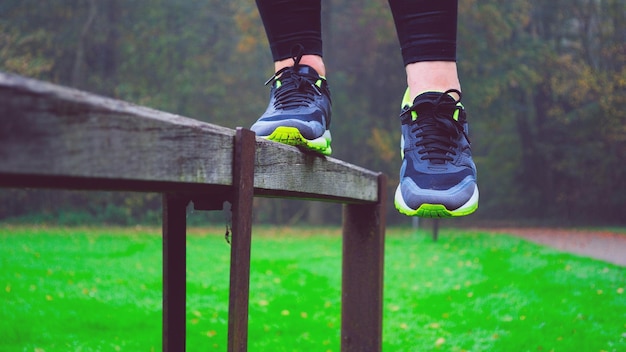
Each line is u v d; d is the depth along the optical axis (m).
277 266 8.13
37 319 4.61
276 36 1.50
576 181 23.56
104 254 9.22
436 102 1.42
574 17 23.11
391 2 1.44
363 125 21.72
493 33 20.66
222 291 6.02
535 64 22.03
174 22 20.56
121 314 4.90
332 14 21.72
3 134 0.61
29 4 19.45
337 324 4.77
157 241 11.92
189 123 0.94
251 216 1.15
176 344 1.38
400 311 5.29
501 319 4.80
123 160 0.78
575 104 23.27
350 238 2.35
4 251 8.96
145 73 20.30
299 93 1.45
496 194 24.89
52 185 0.75
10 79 0.63
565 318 4.70
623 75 21.64
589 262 7.88
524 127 23.84
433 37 1.42
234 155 1.10
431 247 11.09
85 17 19.80
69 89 0.70
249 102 21.05
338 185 1.77
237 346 1.12
